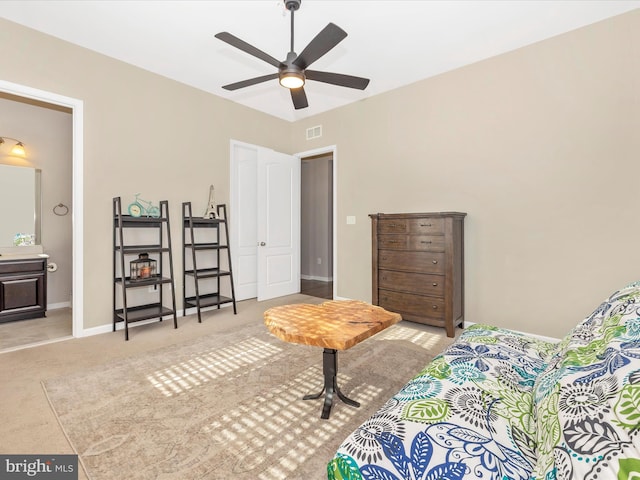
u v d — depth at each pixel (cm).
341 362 265
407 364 261
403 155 404
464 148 354
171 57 343
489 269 339
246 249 486
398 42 312
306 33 301
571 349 110
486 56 335
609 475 61
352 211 457
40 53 296
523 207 318
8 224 409
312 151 507
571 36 291
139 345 301
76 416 187
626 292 130
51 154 441
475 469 78
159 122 379
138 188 361
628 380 72
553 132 301
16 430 174
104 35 304
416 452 83
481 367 133
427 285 337
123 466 149
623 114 269
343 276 469
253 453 159
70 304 453
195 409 196
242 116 467
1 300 367
